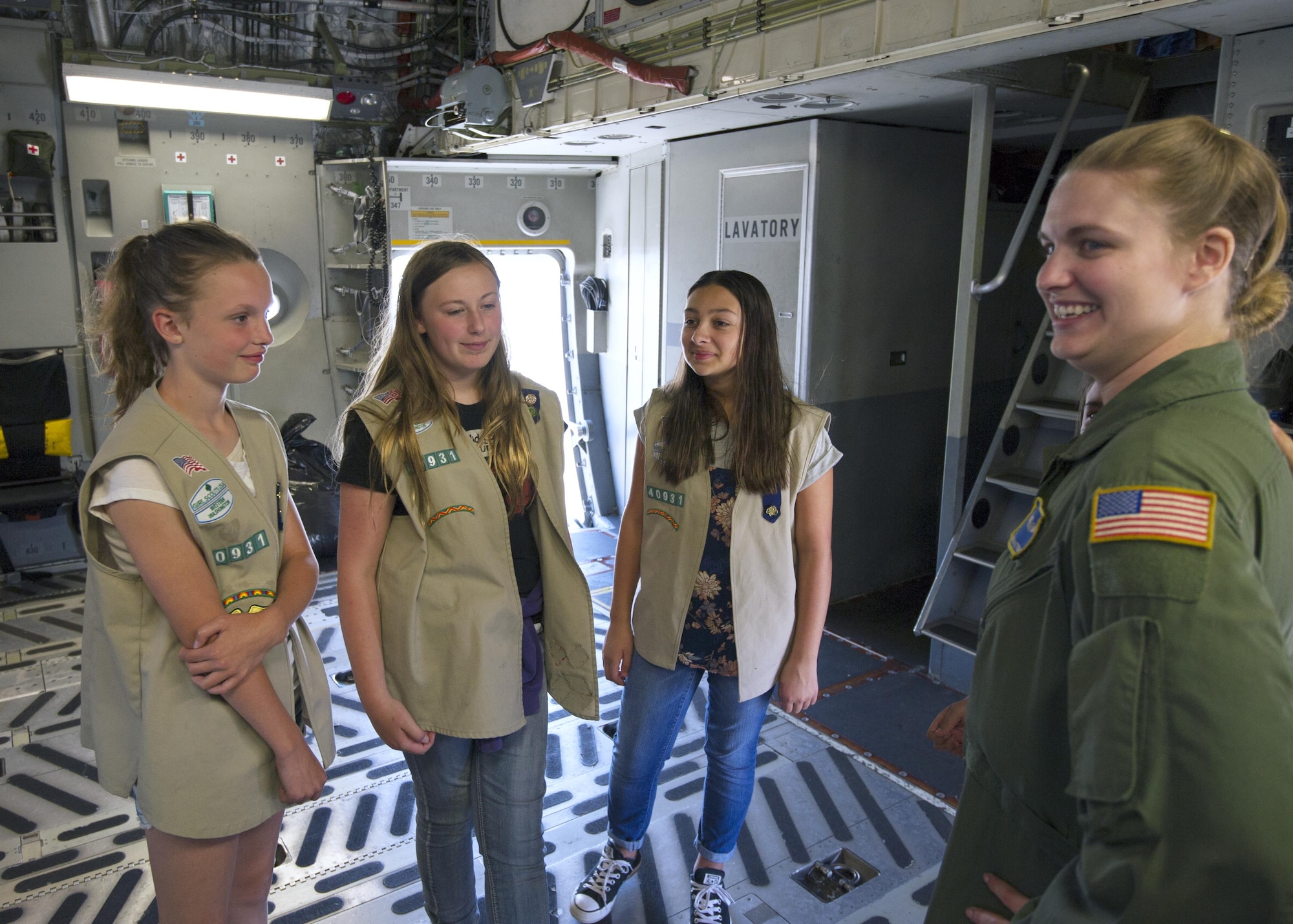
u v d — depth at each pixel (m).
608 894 2.52
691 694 2.39
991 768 1.06
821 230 4.36
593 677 2.04
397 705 1.84
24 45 4.95
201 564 1.57
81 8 5.18
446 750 1.92
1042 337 3.82
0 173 5.05
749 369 2.14
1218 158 0.87
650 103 3.99
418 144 5.73
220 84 4.96
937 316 5.03
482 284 1.79
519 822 2.00
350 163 5.59
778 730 3.56
